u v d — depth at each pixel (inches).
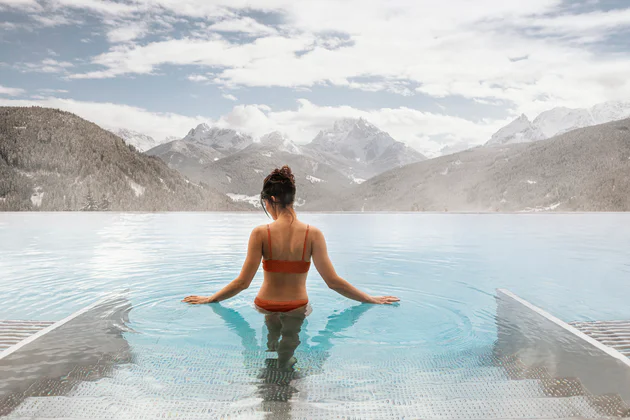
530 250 360.2
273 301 134.6
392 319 128.8
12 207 4736.7
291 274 134.5
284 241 134.3
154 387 76.3
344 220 1104.8
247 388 76.0
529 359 91.5
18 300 162.7
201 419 63.4
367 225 820.6
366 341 106.5
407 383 78.5
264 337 109.6
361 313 135.7
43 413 65.0
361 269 241.1
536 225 842.8
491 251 349.4
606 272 240.2
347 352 97.7
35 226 741.3
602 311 153.4
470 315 134.6
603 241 458.9
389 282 197.8
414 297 162.9
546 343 103.3
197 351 97.8
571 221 1086.4
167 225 804.0
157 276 208.8
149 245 386.6
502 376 81.6
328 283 142.7
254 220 1127.0
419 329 118.0
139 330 115.2
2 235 523.5
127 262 263.7
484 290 179.2
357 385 77.5
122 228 692.1
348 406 68.6
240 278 140.5
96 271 228.8
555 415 64.9
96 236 510.0
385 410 66.9
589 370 84.6
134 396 72.2
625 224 888.9
